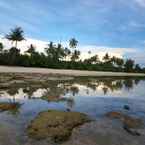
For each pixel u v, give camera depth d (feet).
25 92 76.64
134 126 36.65
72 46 415.44
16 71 188.65
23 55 289.33
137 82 169.27
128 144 28.43
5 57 262.06
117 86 122.83
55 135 29.94
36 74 173.37
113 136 31.14
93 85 120.26
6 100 59.16
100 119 40.63
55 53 374.43
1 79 111.14
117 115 43.78
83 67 363.15
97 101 63.93
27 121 37.24
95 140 29.32
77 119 37.91
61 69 312.09
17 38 277.44
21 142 27.55
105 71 404.16
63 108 51.39
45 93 76.38
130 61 485.97
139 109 52.80
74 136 30.42
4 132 30.89
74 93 80.79
